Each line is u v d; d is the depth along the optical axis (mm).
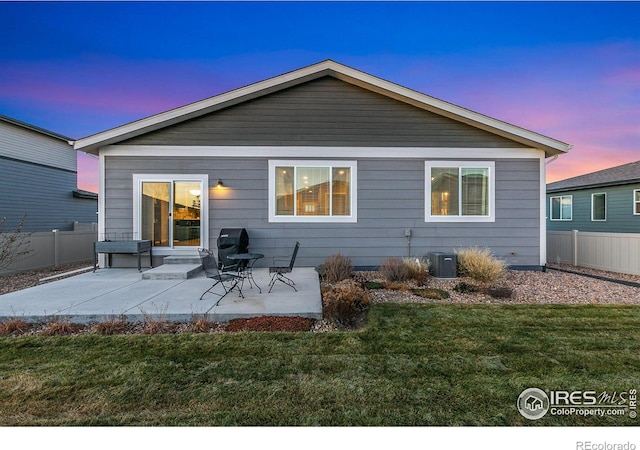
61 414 2033
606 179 13547
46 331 3406
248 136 7016
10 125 11961
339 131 7090
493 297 4930
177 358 2791
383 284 5598
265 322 3641
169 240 7043
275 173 7059
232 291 4926
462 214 7223
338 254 6543
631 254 7414
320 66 6773
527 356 2850
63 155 14391
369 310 4145
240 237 6527
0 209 11602
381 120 7109
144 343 3107
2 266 7180
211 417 2008
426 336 3312
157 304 4156
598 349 2994
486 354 2895
